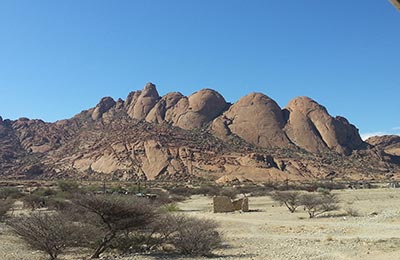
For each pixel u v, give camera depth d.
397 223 23.97
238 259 15.17
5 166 163.62
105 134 173.50
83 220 17.11
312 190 70.25
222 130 178.38
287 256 15.39
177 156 144.50
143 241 18.45
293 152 167.25
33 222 16.03
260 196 65.00
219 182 120.25
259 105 192.25
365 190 71.88
